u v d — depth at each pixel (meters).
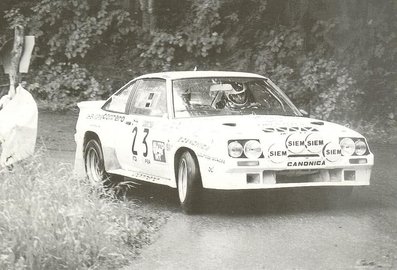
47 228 7.83
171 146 10.70
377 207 10.84
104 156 12.40
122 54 26.05
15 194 9.10
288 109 11.57
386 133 20.20
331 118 21.25
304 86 22.08
